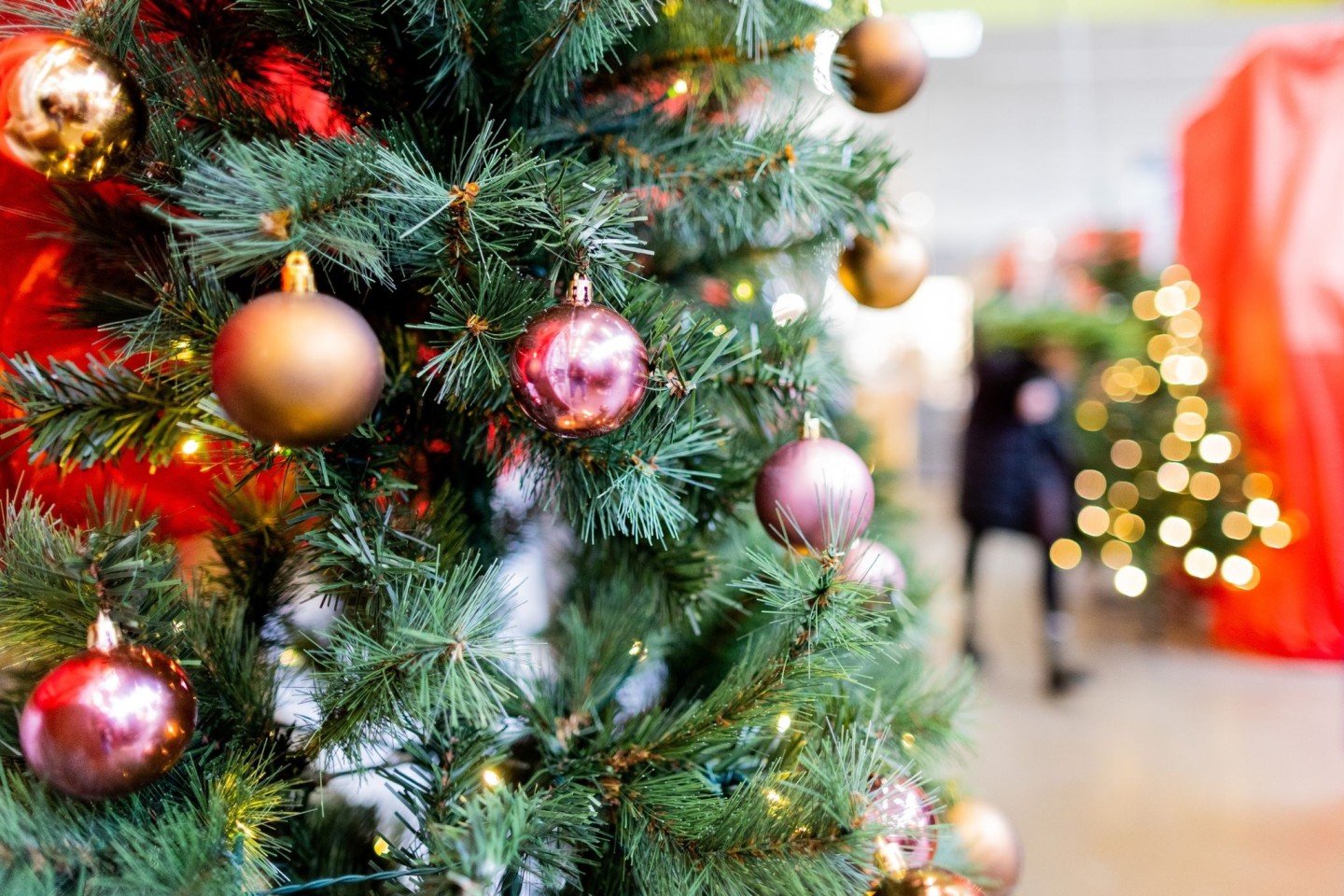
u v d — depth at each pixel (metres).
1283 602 2.39
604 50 0.74
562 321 0.65
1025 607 3.17
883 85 0.80
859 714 0.81
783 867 0.69
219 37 0.74
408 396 0.77
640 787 0.73
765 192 0.79
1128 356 2.81
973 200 7.42
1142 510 2.75
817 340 0.89
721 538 0.90
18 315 0.81
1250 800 1.69
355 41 0.70
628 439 0.72
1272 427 2.37
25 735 0.61
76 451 0.70
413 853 0.71
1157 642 2.68
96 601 0.66
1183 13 4.52
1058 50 5.23
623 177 0.79
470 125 0.75
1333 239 2.17
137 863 0.62
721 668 0.89
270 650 0.80
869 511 0.74
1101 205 4.32
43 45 0.62
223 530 0.80
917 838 0.75
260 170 0.63
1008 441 2.45
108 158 0.64
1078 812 1.66
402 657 0.66
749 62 0.78
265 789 0.68
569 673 0.83
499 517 0.93
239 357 0.59
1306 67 2.23
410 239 0.69
